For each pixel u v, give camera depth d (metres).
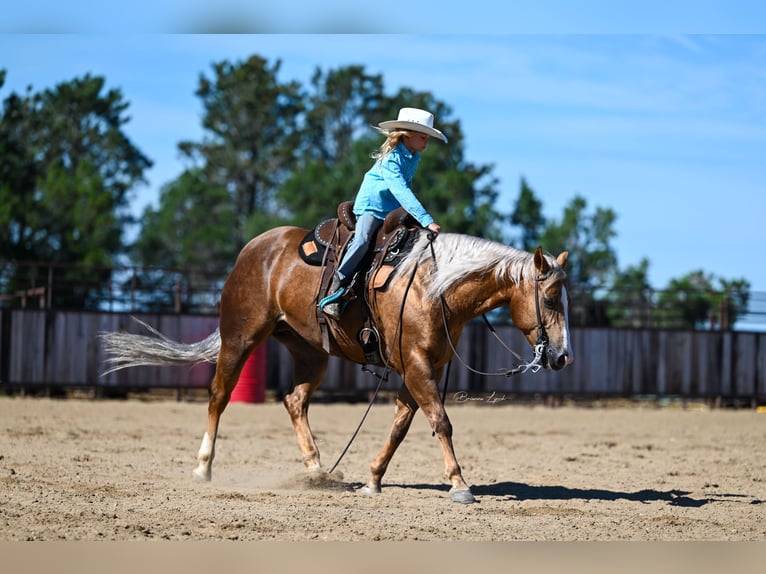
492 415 23.97
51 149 54.31
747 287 46.41
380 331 9.66
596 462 13.68
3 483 9.33
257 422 19.14
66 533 7.12
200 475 10.49
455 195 45.75
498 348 26.77
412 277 9.35
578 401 31.34
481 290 9.36
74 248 41.66
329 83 61.03
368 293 9.61
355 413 22.64
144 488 9.54
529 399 30.31
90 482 9.82
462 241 9.50
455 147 50.75
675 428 20.33
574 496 10.20
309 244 10.23
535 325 9.12
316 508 8.66
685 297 42.12
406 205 9.45
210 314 24.86
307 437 10.53
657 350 28.09
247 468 12.03
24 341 23.78
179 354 10.88
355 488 10.29
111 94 57.22
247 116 57.97
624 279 50.72
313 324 10.08
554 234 50.50
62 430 15.71
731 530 8.27
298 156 59.38
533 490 10.61
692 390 28.28
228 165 57.06
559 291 9.08
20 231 41.66
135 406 22.39
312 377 10.73
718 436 18.55
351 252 9.63
